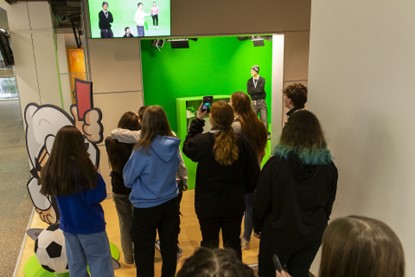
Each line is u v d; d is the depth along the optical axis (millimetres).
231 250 1076
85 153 2424
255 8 5086
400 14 1971
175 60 6039
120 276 3281
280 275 1467
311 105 2754
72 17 6418
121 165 3080
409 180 2016
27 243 3916
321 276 1147
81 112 3229
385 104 2115
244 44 6441
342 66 2412
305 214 2100
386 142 2135
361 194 2371
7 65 5035
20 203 5180
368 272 1036
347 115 2412
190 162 5402
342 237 1082
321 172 2061
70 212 2475
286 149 2037
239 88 6590
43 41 5094
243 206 2752
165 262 2848
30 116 3303
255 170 2705
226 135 2572
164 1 4660
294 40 5344
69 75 6988
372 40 2162
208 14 4934
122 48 4824
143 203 2607
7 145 9031
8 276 3381
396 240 1063
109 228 4211
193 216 4457
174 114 6215
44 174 2391
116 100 4949
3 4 4793
